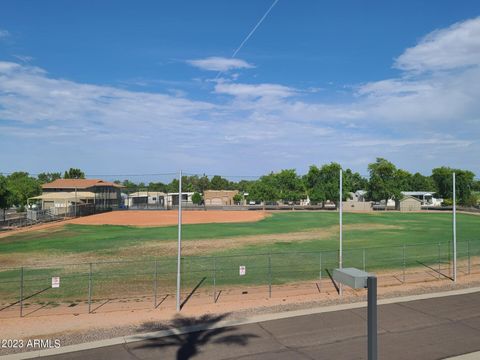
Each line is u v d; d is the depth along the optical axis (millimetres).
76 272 28109
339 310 18531
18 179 95812
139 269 29156
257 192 101375
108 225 60500
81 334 15703
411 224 64938
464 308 18859
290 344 14562
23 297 21922
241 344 14586
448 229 57688
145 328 16422
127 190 119938
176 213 85000
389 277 26844
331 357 13414
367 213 89625
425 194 129750
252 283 25281
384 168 102625
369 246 40938
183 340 15008
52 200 84125
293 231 54031
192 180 133750
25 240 44312
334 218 75375
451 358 13453
